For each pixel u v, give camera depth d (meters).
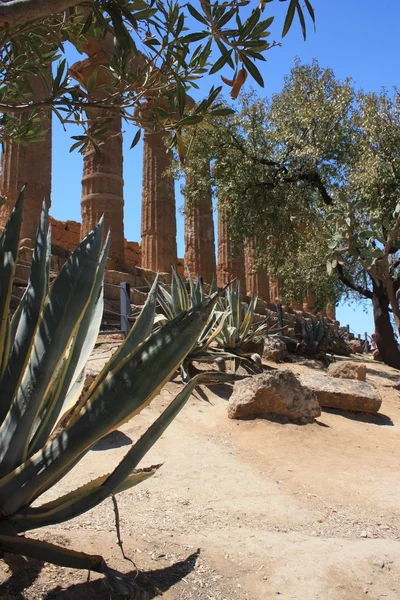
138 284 18.06
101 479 2.57
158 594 2.66
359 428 8.09
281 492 5.02
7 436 2.56
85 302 2.68
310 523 4.21
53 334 2.61
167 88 4.15
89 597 2.53
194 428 7.25
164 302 10.26
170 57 3.76
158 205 21.05
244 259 28.12
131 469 2.52
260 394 7.53
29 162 15.59
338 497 5.03
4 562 2.75
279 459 6.12
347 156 16.94
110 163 18.94
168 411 2.57
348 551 3.48
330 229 15.66
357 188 15.53
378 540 3.84
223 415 7.85
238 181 16.86
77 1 2.64
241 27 3.34
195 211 24.12
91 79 4.29
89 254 2.71
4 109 3.66
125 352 2.82
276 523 4.13
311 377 9.53
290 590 2.89
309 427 7.46
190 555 3.21
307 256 18.52
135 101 4.08
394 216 12.74
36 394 2.57
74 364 2.85
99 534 3.44
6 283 2.60
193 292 10.32
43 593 2.52
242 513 4.32
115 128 19.41
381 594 2.96
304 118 16.59
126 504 4.33
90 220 18.44
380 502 4.96
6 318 2.59
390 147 15.38
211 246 24.19
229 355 9.38
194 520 4.03
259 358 10.28
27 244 14.74
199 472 5.44
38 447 2.71
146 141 21.80
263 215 17.30
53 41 4.24
